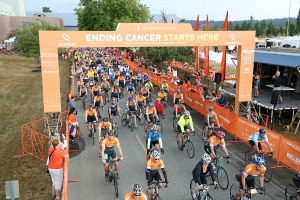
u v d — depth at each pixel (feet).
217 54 102.78
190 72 103.60
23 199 27.48
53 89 40.09
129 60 130.82
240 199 23.26
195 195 25.67
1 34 218.79
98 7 163.73
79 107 61.67
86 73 76.28
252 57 45.96
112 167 28.40
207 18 70.59
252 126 39.32
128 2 162.09
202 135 44.70
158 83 85.66
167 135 45.60
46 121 43.01
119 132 46.24
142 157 36.73
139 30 40.78
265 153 31.30
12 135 45.44
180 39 42.37
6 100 69.51
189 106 63.00
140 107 49.83
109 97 69.67
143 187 29.43
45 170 33.65
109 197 27.66
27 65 134.21
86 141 42.32
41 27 119.65
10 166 34.58
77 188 29.32
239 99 47.34
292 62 53.42
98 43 39.91
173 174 32.19
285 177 31.68
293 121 49.39
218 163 29.50
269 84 66.08
